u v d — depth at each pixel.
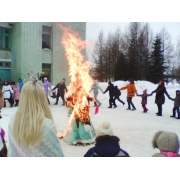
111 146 2.35
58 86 14.20
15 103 14.23
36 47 23.45
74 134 5.55
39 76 22.05
